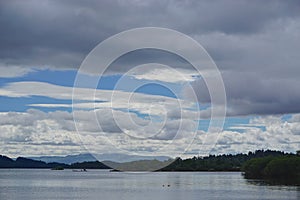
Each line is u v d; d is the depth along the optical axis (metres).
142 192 135.50
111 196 122.31
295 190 132.50
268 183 166.88
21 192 138.88
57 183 193.25
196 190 142.25
